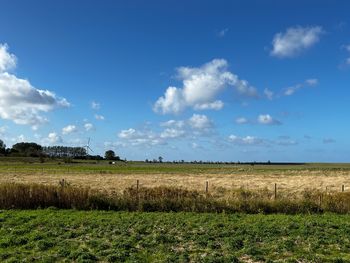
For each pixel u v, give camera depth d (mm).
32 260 14031
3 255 14562
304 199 27234
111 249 15766
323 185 52500
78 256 14484
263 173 91500
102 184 49500
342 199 26625
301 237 18422
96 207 26516
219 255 15109
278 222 21922
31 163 134500
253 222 22000
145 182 55250
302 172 98438
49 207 26297
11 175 68188
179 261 14102
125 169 105188
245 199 27031
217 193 34719
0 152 176625
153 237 17953
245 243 17141
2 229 19422
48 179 58688
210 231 19469
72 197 26891
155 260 14281
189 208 26016
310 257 14758
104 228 19906
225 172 95500
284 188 46125
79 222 21328
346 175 82812
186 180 61438
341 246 16750
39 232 18844
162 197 27094
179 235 18750
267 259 14602
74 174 74875
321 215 24969
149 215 24078
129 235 18656
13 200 26578
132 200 26734
